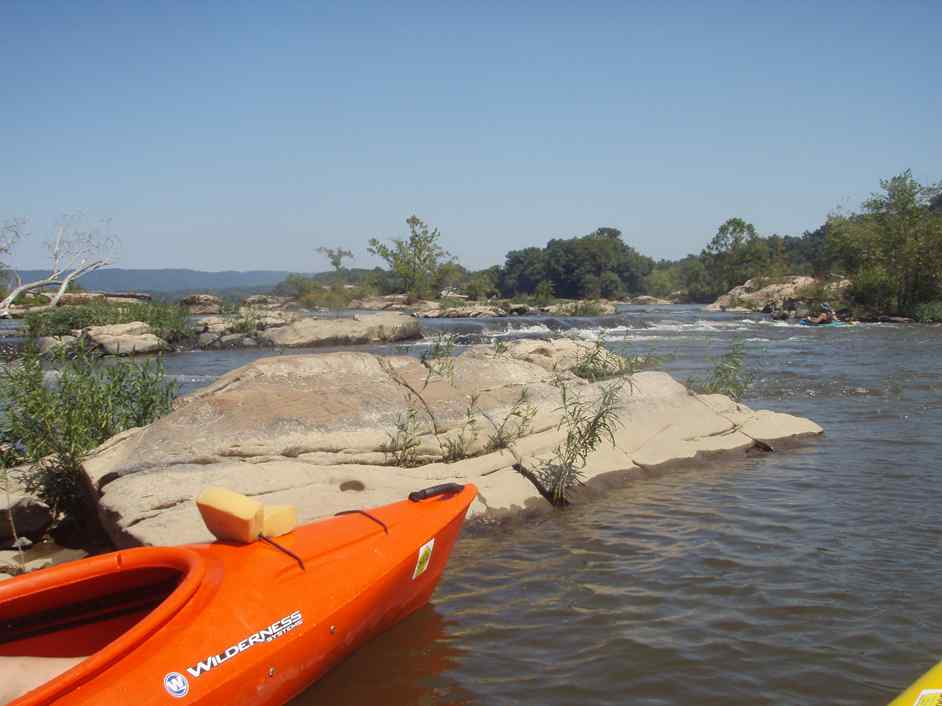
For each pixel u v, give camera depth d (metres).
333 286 60.09
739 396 12.31
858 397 14.09
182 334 25.19
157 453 6.81
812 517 7.09
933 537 6.51
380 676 4.36
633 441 9.01
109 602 3.90
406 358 9.45
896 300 42.28
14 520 6.71
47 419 7.56
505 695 4.17
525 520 7.16
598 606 5.26
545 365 13.90
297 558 4.12
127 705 2.98
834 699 4.07
